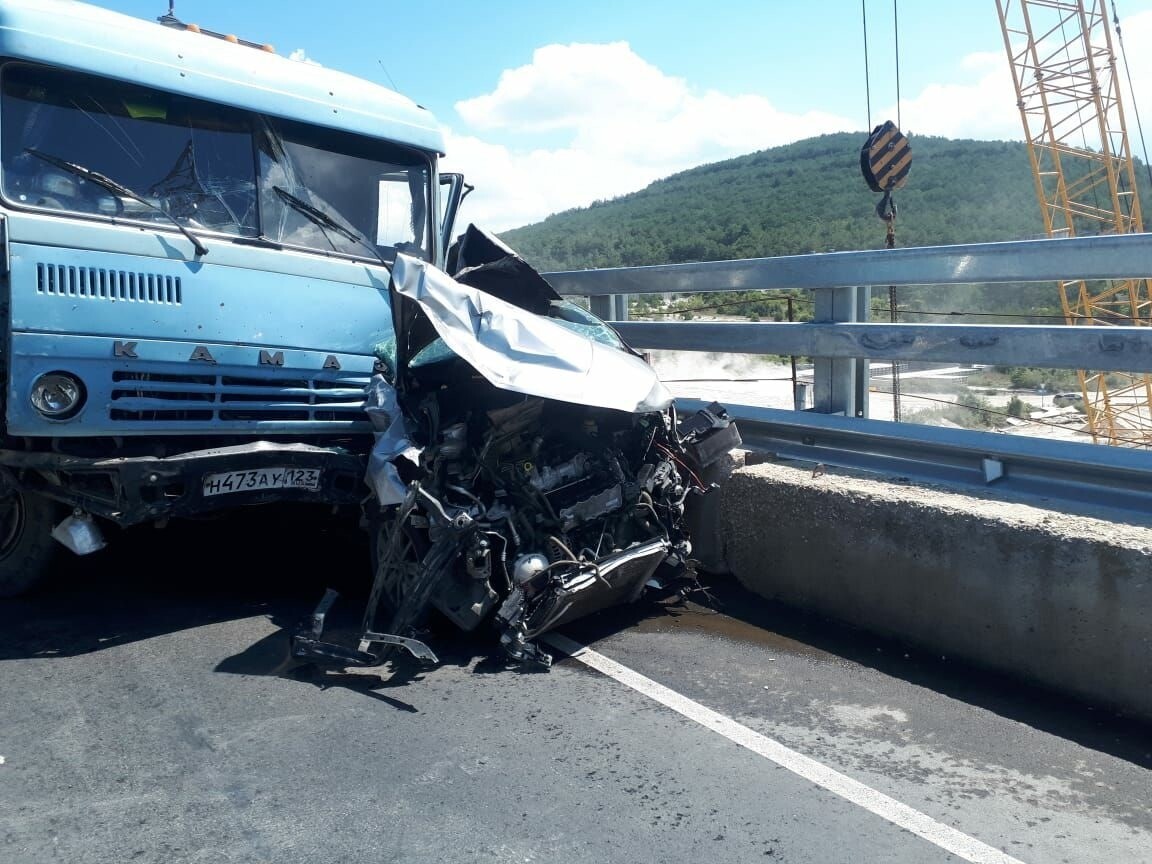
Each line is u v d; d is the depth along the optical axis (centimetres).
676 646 511
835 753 394
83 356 461
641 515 534
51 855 313
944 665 482
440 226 661
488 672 475
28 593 557
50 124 479
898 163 1277
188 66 520
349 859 315
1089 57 3034
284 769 373
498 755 389
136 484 468
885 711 433
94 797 349
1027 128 3177
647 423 550
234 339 513
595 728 414
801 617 552
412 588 480
